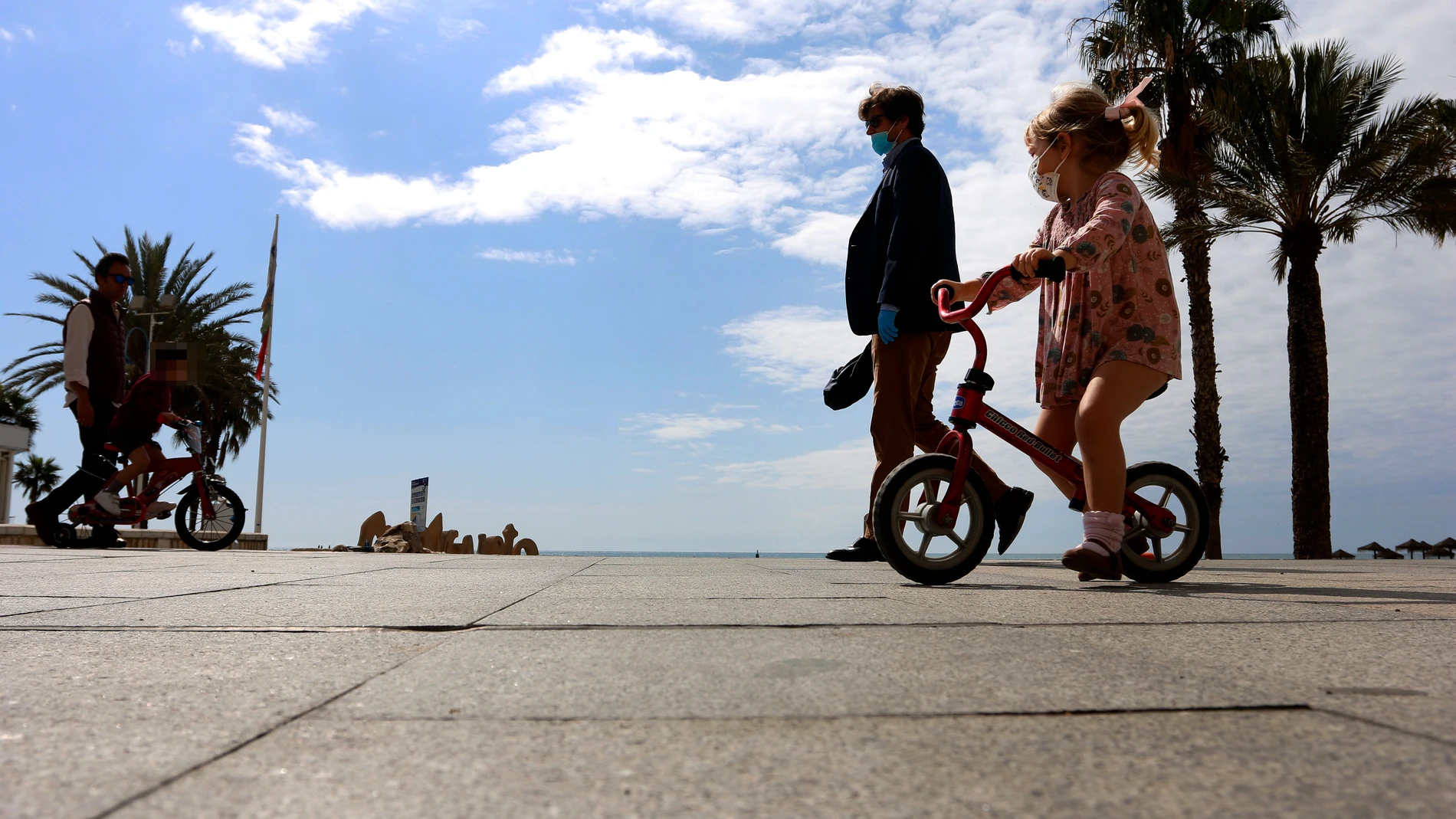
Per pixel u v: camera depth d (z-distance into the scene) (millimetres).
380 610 2395
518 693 1371
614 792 912
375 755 1045
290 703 1310
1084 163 3447
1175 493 3453
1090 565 3105
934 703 1295
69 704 1309
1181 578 3725
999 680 1444
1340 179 13977
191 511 7680
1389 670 1520
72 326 7488
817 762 1010
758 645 1799
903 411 4801
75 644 1857
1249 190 14469
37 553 6207
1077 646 1776
